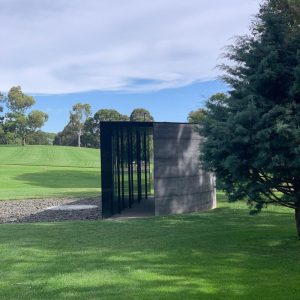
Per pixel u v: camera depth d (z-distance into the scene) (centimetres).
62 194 2388
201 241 984
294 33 852
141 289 639
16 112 10469
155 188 1466
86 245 962
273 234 1045
